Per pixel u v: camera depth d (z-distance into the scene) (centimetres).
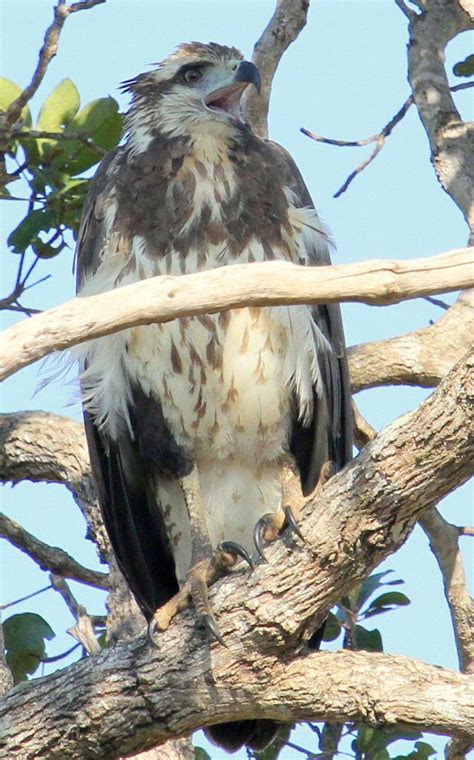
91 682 895
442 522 1088
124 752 905
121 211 1064
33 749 896
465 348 1201
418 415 796
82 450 1219
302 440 1102
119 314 692
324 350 1088
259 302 695
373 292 689
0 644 1011
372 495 823
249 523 1130
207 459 1116
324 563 852
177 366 1067
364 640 1151
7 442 1238
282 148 1133
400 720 831
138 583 1108
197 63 1149
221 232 1050
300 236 1071
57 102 1199
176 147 1084
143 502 1144
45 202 1180
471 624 1087
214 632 870
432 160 1227
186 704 887
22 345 683
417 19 1275
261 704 877
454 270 689
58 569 1186
